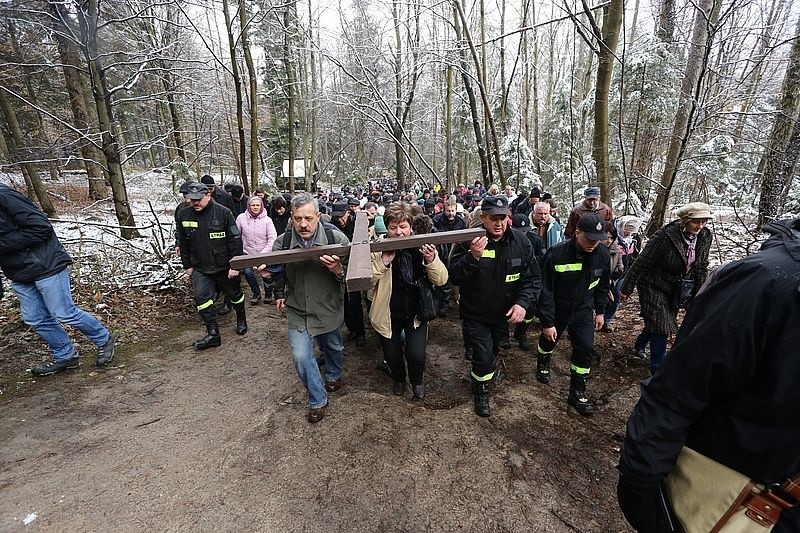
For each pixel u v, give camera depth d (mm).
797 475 968
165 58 7285
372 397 3480
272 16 10023
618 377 3836
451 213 5984
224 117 14773
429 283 3219
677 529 1188
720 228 8133
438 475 2539
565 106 13758
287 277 3094
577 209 4215
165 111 14250
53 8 6418
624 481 1220
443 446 2807
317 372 3127
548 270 3254
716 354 993
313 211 2982
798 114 6895
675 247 3420
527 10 8867
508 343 4586
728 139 9391
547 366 3775
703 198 11312
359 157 30125
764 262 970
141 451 2795
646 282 3676
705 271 3531
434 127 20266
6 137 11430
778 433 969
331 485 2467
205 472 2590
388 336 3256
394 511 2277
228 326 5324
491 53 14250
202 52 10250
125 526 2180
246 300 6508
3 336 4410
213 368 4113
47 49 8953
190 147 14633
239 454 2756
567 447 2818
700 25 6305
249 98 9867
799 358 912
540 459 2689
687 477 1157
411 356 3361
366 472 2568
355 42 10469
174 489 2445
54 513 2258
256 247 5719
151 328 5082
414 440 2871
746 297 958
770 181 7316
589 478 2523
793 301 906
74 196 14664
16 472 2578
